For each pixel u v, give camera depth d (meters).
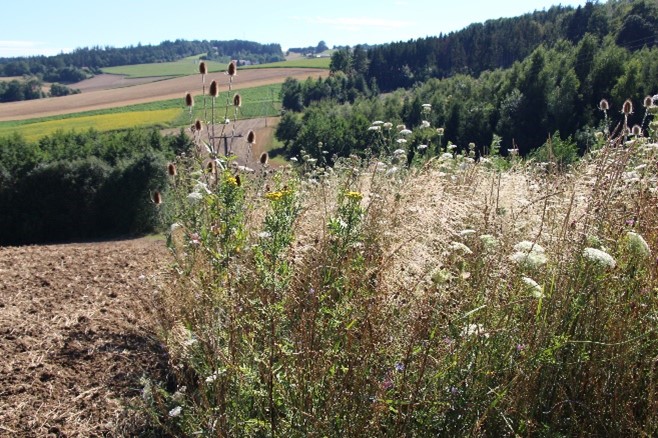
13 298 5.44
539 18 64.88
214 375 2.64
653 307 2.62
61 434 3.24
